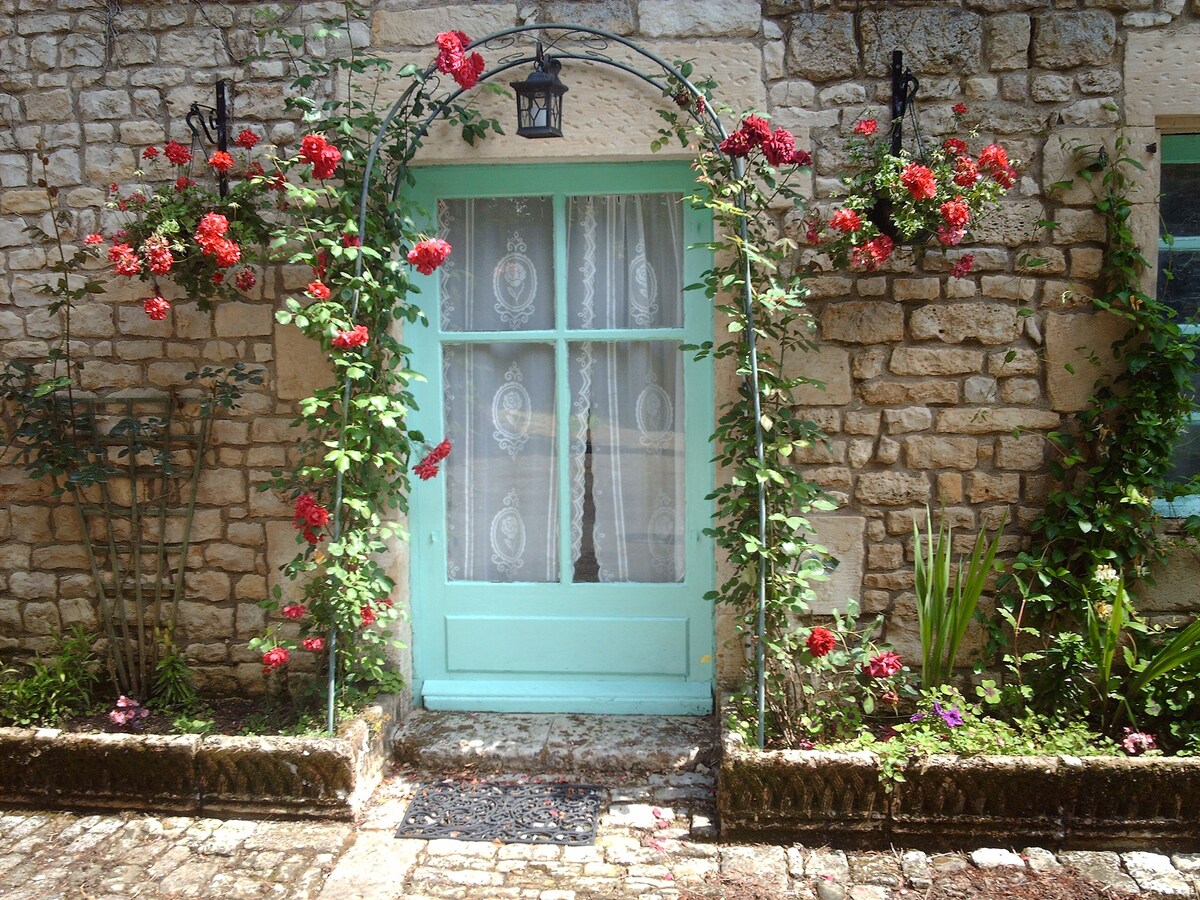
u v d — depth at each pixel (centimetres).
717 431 321
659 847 293
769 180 319
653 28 338
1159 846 286
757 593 308
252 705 362
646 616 367
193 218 337
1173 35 327
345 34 347
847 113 336
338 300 322
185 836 300
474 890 273
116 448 365
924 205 310
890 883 274
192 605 367
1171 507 343
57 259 362
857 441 343
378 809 314
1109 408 330
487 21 342
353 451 311
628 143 343
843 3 334
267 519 361
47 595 372
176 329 358
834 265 331
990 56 332
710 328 356
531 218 362
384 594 329
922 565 326
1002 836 289
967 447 341
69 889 273
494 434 371
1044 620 340
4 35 358
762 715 302
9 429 369
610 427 367
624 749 334
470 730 348
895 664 303
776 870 281
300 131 350
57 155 360
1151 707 315
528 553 372
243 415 359
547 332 363
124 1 354
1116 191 332
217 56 352
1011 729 307
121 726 346
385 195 332
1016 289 336
